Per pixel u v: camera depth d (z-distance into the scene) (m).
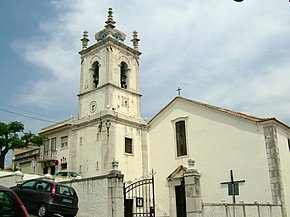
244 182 23.05
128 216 20.52
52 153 32.81
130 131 28.84
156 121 29.72
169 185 26.77
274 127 22.94
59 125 34.59
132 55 32.25
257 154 22.97
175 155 27.45
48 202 14.66
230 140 24.44
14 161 39.12
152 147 29.36
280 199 21.41
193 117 26.97
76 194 15.51
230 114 24.73
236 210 15.48
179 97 28.14
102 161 26.92
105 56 30.12
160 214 26.80
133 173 27.88
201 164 25.48
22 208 6.89
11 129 32.91
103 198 14.59
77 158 29.08
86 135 29.05
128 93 30.52
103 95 29.03
